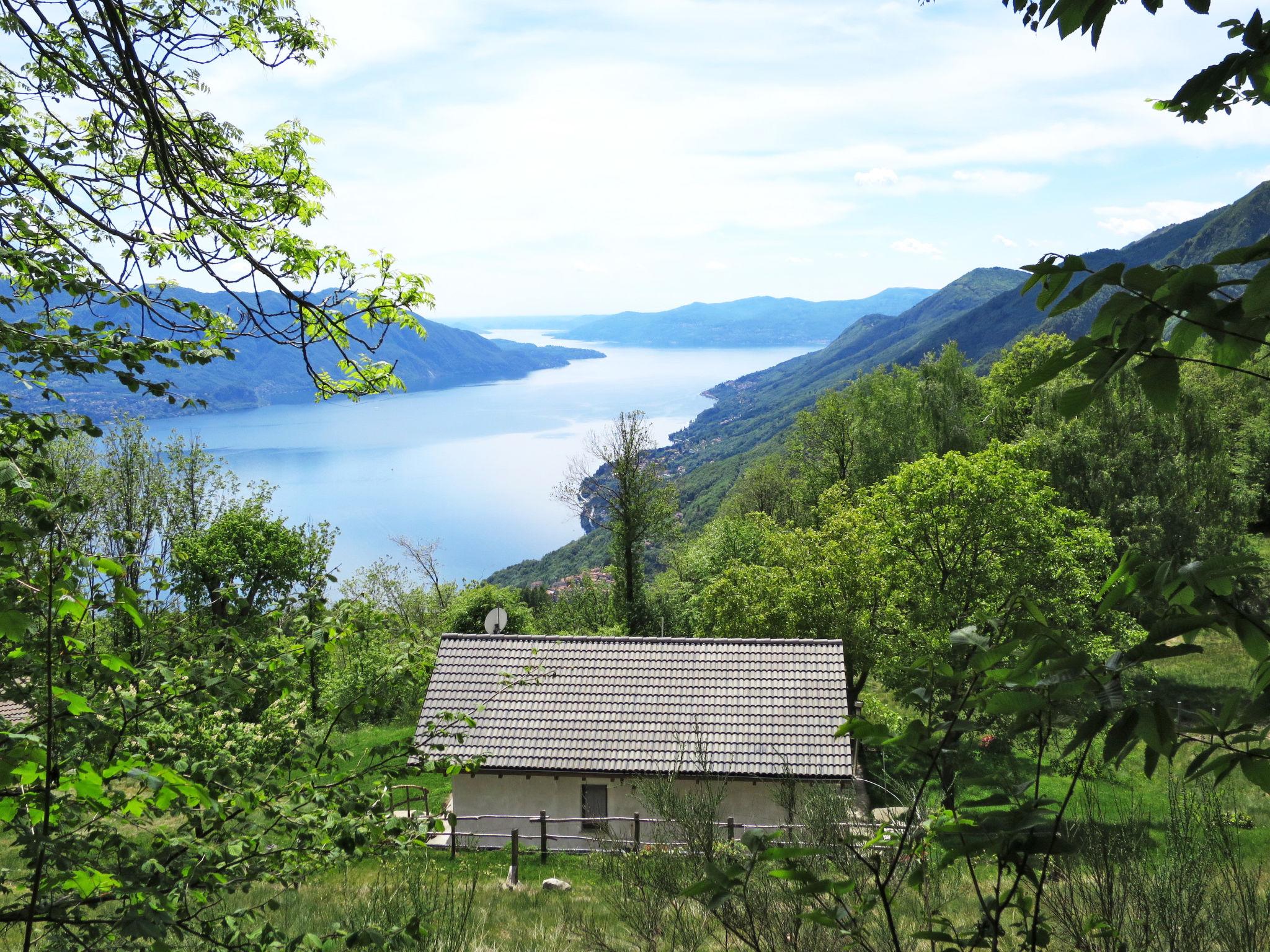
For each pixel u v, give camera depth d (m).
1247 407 43.81
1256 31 1.76
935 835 2.22
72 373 4.82
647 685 24.70
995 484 27.31
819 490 63.00
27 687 3.50
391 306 7.00
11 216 5.91
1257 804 12.80
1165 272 1.54
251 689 5.11
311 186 7.66
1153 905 3.77
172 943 4.41
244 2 7.18
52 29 6.48
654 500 44.12
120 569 3.67
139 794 4.20
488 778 22.67
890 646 28.58
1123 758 1.69
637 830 17.11
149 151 6.48
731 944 5.29
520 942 9.37
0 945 3.50
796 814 5.27
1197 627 1.66
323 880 12.40
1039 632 1.89
